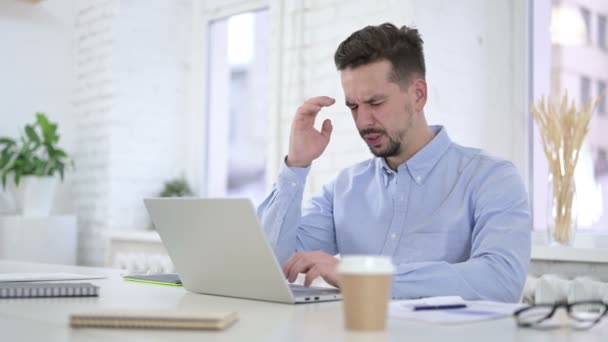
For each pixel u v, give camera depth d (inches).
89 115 164.6
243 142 156.7
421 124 71.8
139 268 143.1
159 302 49.6
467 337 35.1
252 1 153.4
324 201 78.9
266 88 151.9
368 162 77.9
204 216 50.6
